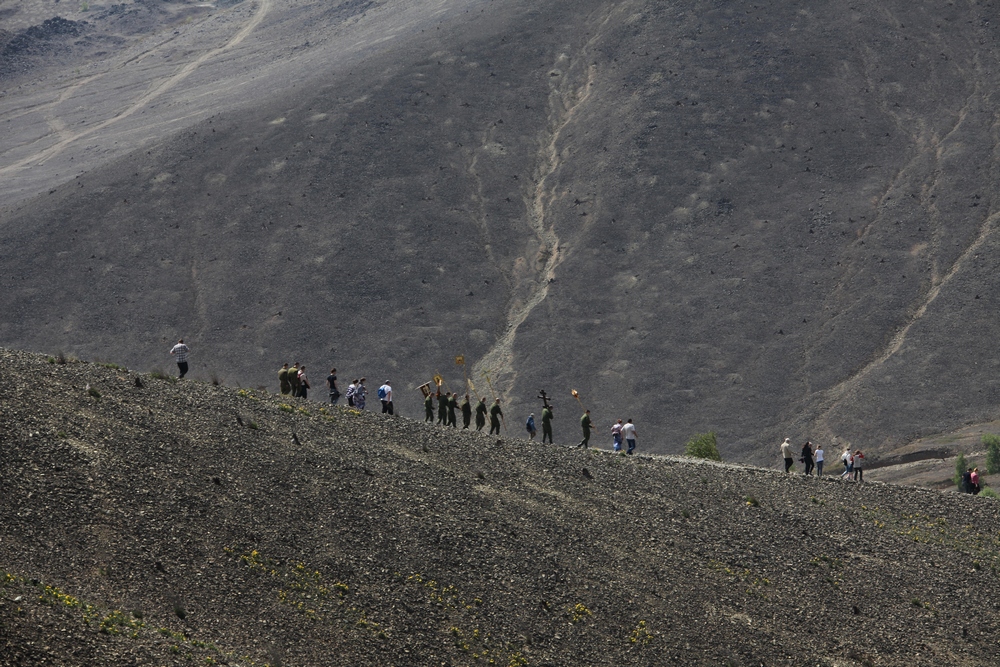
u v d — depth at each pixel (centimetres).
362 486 4306
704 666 3800
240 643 3092
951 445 13375
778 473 6531
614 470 5553
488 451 5334
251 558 3531
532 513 4562
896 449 13850
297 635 3228
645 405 15550
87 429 4059
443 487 4556
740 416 15150
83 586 3084
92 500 3547
